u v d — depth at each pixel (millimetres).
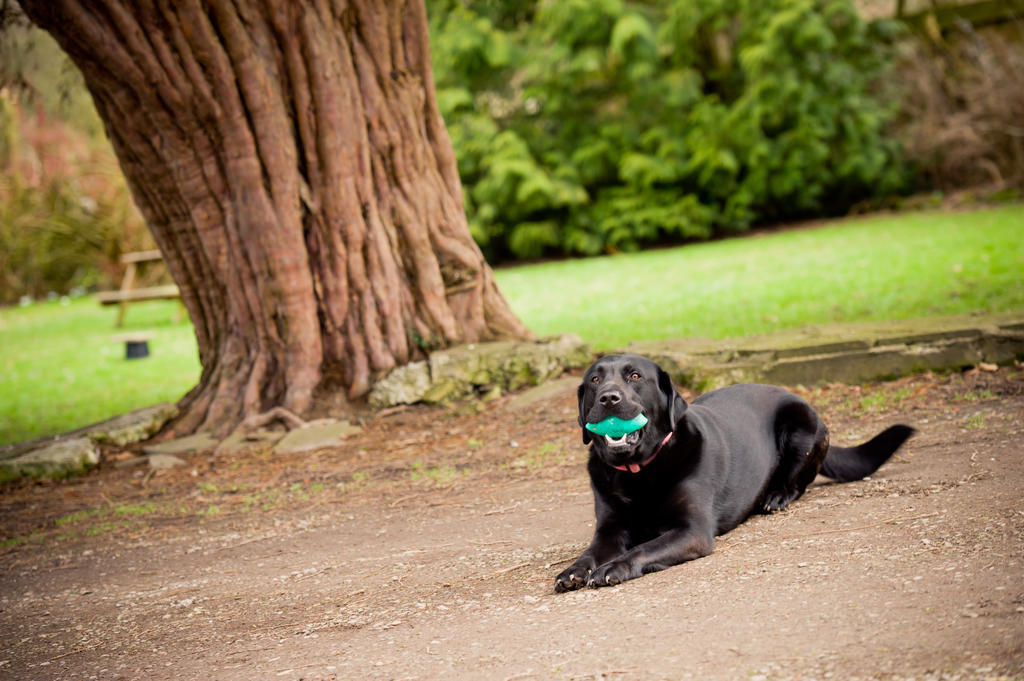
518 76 27406
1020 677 2383
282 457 8148
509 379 9180
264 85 8617
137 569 5441
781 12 23406
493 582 4180
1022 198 21875
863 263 15320
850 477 5086
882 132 25703
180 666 3633
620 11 24531
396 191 9469
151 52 8289
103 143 29344
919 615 2936
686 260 21078
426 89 9656
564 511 5406
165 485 7715
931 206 23859
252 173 8812
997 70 23141
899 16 25859
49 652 4074
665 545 3939
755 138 24609
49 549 6191
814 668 2676
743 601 3342
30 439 10188
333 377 9312
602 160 26391
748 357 8055
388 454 7805
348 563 4945
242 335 9406
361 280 9281
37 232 30125
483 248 27391
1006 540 3535
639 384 4039
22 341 20484
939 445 5496
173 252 9555
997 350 7453
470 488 6395
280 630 3938
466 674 3062
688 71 25438
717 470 4270
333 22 8867
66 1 8016
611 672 2887
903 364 7570
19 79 10430
